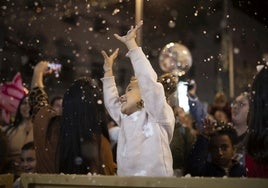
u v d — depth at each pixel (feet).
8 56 19.04
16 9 19.31
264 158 5.80
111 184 4.84
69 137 7.47
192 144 9.43
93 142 7.47
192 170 9.07
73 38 24.61
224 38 21.89
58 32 22.99
